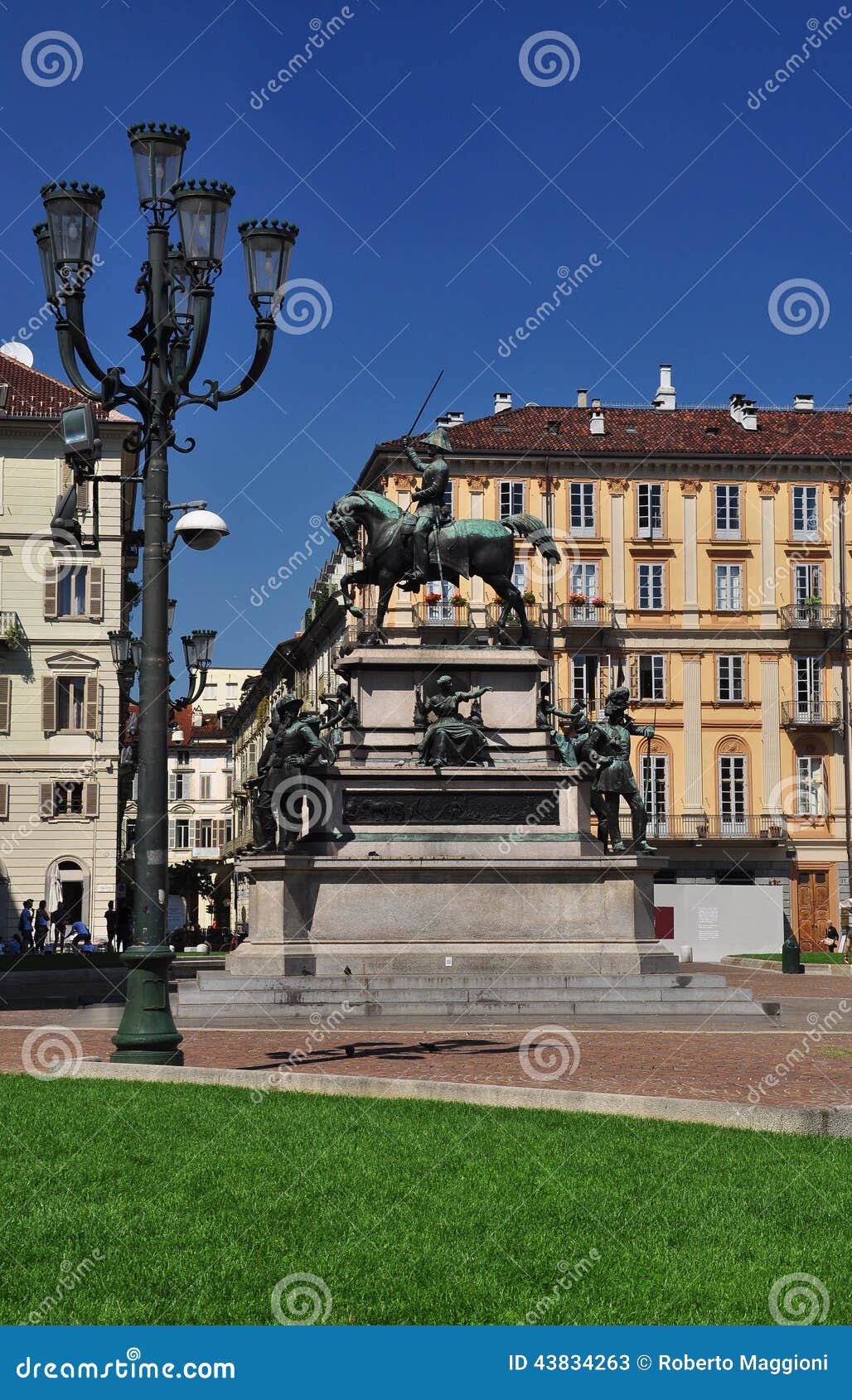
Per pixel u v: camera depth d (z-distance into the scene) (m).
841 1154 11.46
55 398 62.31
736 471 76.25
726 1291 7.74
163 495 16.39
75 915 60.09
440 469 28.58
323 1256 8.29
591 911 25.89
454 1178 10.38
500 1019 23.12
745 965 48.81
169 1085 15.06
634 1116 13.38
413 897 25.50
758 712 75.88
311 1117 12.93
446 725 26.73
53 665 60.59
